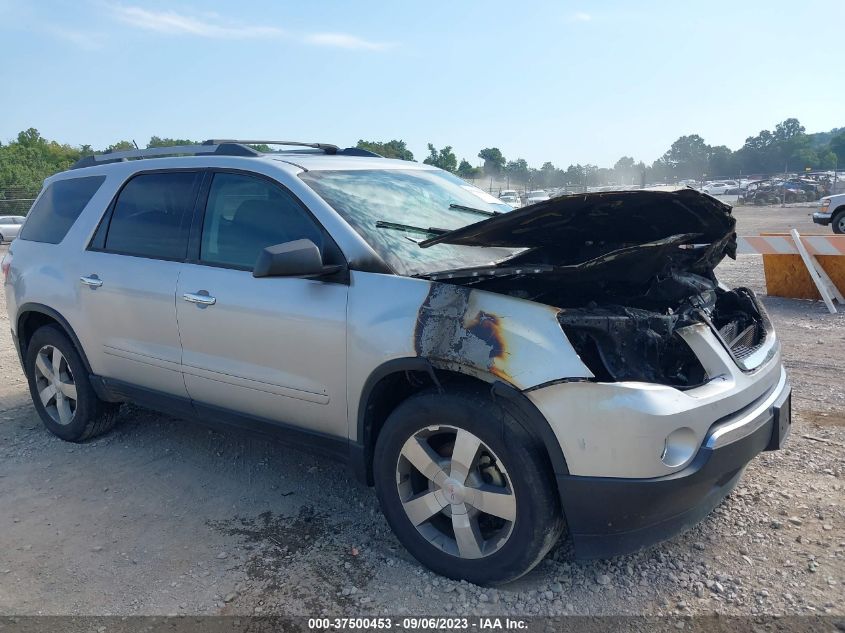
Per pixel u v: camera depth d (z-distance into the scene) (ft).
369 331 10.36
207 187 13.16
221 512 12.64
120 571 10.85
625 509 8.98
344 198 12.00
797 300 29.76
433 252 11.71
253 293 11.77
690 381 9.97
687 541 11.05
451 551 10.21
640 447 8.82
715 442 9.27
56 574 10.82
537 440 9.33
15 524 12.41
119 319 14.02
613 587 10.02
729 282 34.99
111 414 16.01
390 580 10.39
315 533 11.81
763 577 10.07
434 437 10.34
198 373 12.84
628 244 11.35
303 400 11.44
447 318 9.71
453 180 15.33
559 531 9.66
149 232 13.88
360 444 10.94
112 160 15.83
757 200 143.23
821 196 145.69
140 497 13.30
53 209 16.25
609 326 9.23
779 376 11.44
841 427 15.21
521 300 9.57
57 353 15.83
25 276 15.94
